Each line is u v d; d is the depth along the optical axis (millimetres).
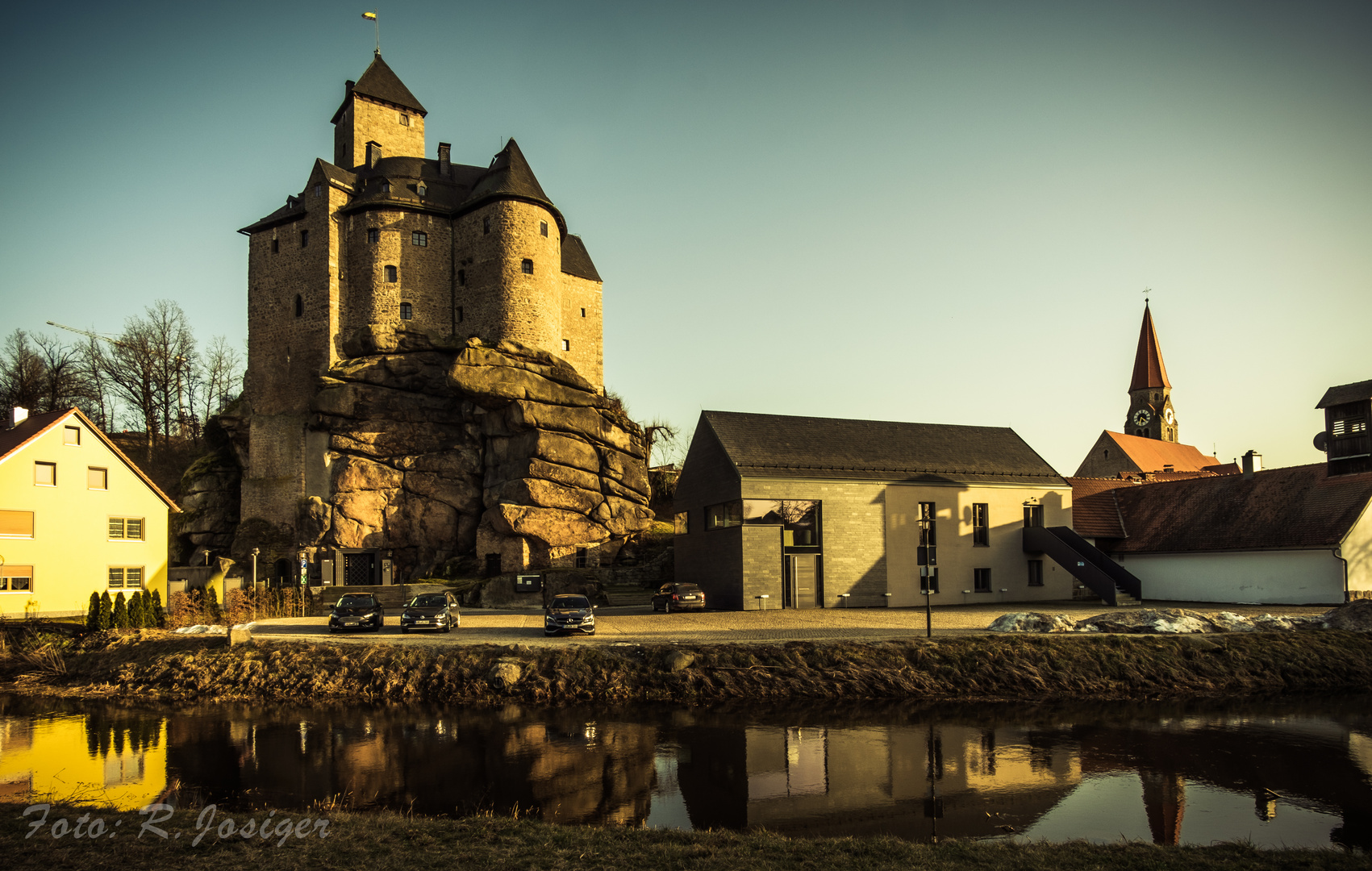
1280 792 15711
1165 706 23672
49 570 39281
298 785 15906
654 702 23766
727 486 40094
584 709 22906
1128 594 40938
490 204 59344
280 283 60562
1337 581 37812
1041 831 13562
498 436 53438
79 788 15703
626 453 55625
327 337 57562
